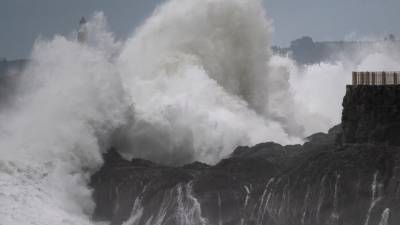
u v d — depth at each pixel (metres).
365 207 115.50
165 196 131.62
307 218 120.25
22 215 127.44
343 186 118.50
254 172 135.12
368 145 124.12
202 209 127.25
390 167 117.75
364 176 118.06
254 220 125.75
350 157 122.69
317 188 121.19
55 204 134.25
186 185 132.50
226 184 131.25
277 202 125.00
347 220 116.12
